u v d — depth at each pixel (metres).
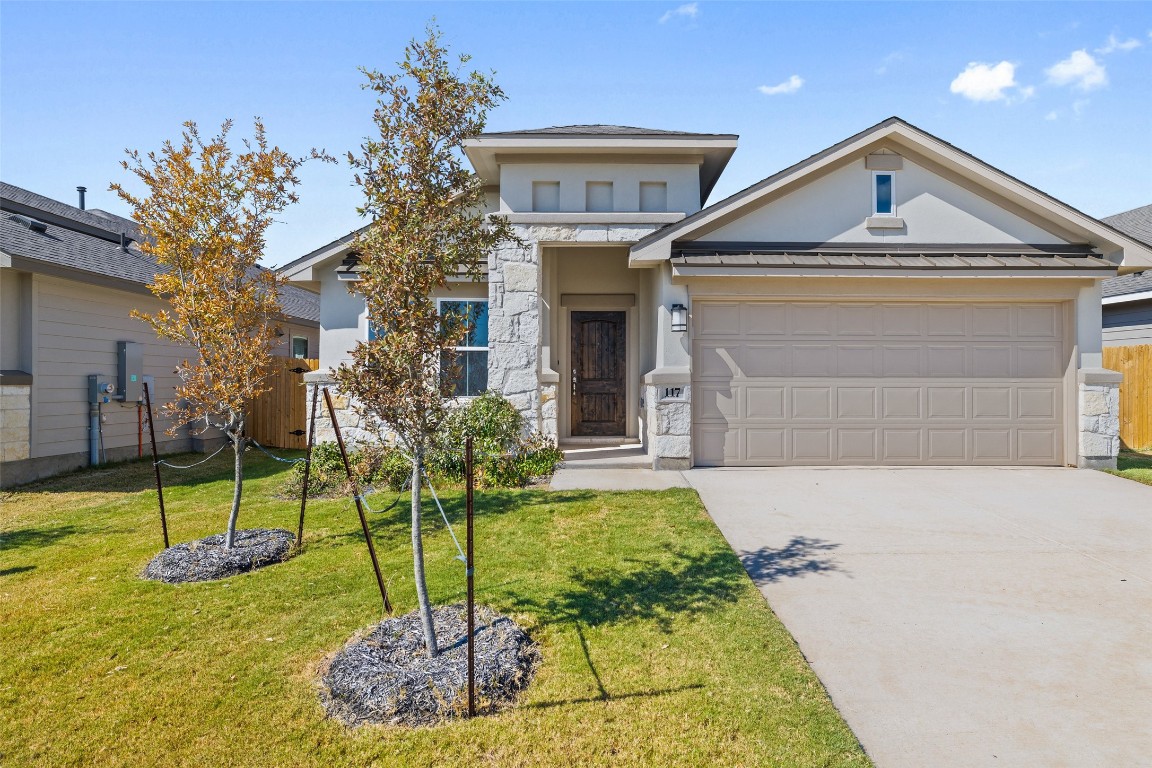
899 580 4.89
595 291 11.78
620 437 11.81
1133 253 8.83
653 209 10.23
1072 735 3.00
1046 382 9.35
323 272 10.51
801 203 9.30
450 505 7.19
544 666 3.71
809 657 3.75
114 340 11.67
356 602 4.65
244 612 4.52
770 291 9.15
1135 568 5.10
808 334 9.29
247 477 9.98
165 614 4.51
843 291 9.15
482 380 10.57
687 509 6.80
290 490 8.38
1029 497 7.41
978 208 9.34
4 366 9.60
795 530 6.14
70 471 10.63
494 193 11.17
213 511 7.45
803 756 2.86
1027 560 5.29
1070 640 3.92
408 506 7.27
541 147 9.82
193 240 5.74
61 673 3.73
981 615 4.28
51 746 3.05
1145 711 3.18
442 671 3.54
